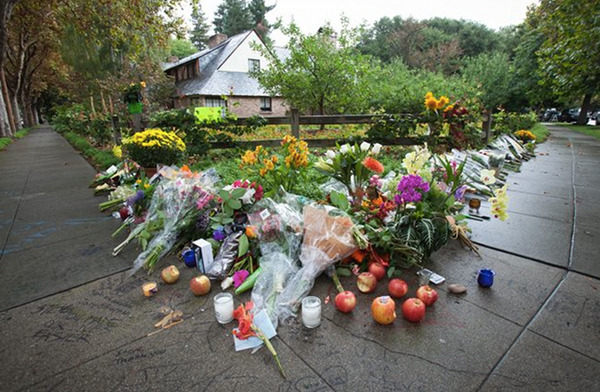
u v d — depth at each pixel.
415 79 14.29
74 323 1.77
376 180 2.93
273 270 2.04
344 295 1.80
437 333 1.63
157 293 2.05
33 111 37.62
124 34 11.09
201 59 24.39
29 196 4.54
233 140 6.11
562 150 8.82
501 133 8.10
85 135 13.36
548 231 2.92
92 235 3.03
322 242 2.11
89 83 16.08
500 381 1.34
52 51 20.84
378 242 2.15
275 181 3.01
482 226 3.06
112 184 4.65
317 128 11.35
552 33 11.13
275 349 1.54
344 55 10.81
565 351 1.50
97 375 1.42
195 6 10.60
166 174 2.99
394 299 1.94
